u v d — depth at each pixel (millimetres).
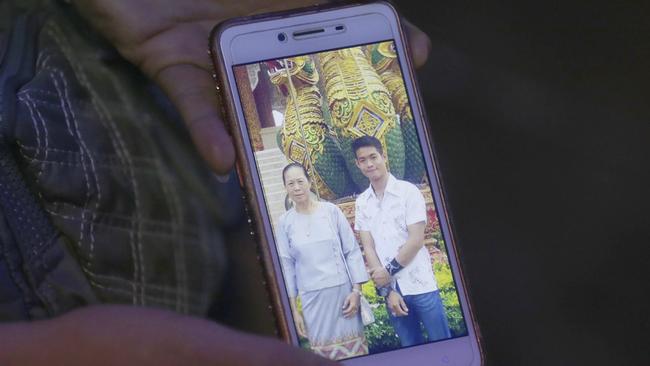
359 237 1130
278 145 1146
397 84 1181
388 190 1140
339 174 1151
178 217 1294
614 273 1502
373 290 1117
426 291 1120
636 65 1635
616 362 1460
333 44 1178
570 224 1531
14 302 1191
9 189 1221
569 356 1464
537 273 1502
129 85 1320
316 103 1164
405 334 1108
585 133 1589
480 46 1649
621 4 1686
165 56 1247
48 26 1330
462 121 1593
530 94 1613
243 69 1160
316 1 1332
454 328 1111
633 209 1537
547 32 1659
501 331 1475
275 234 1127
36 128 1242
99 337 736
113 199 1264
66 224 1231
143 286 1267
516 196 1545
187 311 1285
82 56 1316
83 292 1221
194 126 1180
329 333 1102
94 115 1289
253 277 1347
